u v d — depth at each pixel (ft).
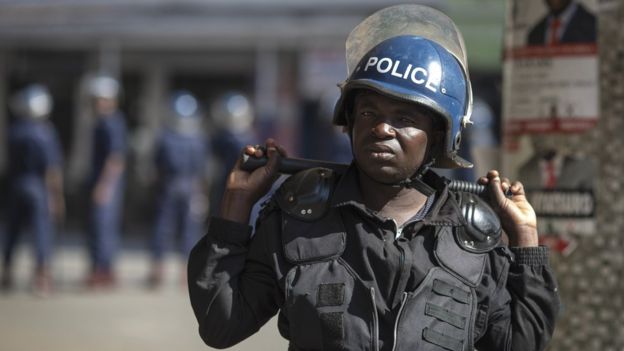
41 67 71.20
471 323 10.62
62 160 72.08
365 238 10.74
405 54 10.78
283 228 11.03
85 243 67.10
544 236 16.03
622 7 15.61
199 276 11.23
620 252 15.69
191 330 34.94
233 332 11.21
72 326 35.06
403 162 10.74
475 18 48.01
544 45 16.12
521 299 11.06
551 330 11.21
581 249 15.84
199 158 47.29
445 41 11.08
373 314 10.48
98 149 45.21
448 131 10.82
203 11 64.64
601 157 15.76
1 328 34.14
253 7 63.82
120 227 70.59
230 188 11.50
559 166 15.99
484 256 10.93
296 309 10.65
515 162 16.40
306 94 64.34
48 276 43.29
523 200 11.66
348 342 10.45
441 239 10.82
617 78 15.67
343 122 11.46
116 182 45.57
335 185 11.23
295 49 64.23
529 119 16.25
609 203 15.74
